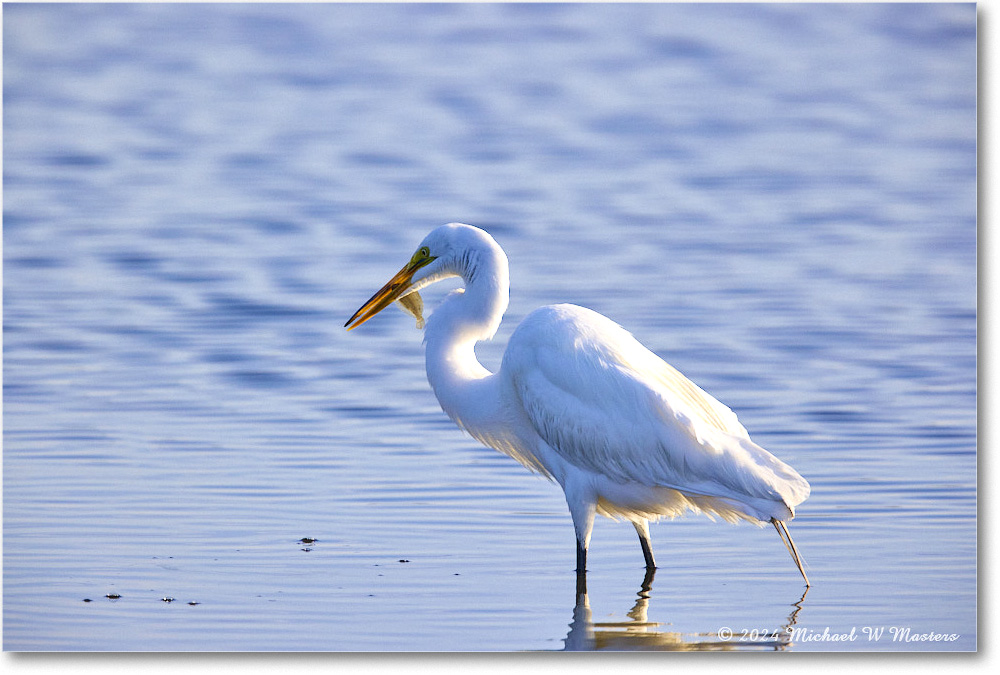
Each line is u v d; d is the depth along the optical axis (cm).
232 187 2636
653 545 984
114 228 2269
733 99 3562
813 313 1717
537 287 1848
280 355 1544
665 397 877
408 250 2123
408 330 1686
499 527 1009
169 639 790
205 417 1294
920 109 3400
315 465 1153
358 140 3122
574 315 925
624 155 2944
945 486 1082
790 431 1242
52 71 3925
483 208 2439
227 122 3325
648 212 2402
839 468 1134
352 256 2084
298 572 905
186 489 1080
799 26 4578
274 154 2964
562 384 900
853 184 2617
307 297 1833
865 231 2228
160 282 1908
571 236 2206
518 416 953
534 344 919
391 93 3691
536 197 2538
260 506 1044
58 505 1038
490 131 3225
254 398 1366
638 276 1922
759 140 3080
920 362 1491
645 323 1664
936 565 916
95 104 3516
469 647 783
